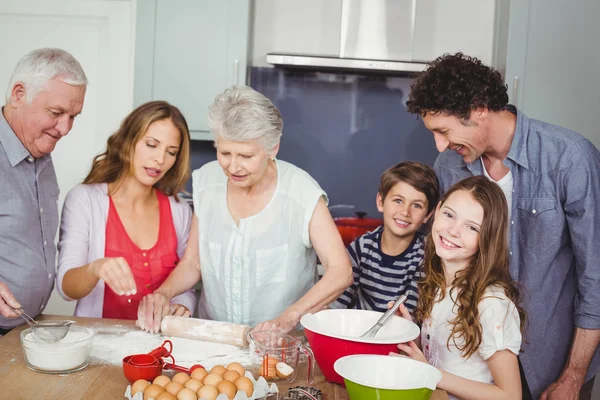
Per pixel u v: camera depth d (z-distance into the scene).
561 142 1.94
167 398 1.24
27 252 1.78
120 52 3.50
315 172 3.76
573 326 2.07
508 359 1.58
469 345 1.61
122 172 2.10
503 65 3.33
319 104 3.73
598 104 3.24
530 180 1.99
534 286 2.05
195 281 2.04
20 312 1.60
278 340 1.48
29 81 1.71
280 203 1.87
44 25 3.52
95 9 3.48
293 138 3.74
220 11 3.34
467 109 1.78
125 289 1.74
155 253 2.13
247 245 1.88
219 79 3.37
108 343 1.66
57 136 1.80
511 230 2.05
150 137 2.02
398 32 3.45
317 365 1.59
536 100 3.25
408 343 1.53
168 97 3.38
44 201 1.87
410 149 3.74
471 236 1.66
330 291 1.77
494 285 1.64
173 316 1.75
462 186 1.71
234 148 1.66
